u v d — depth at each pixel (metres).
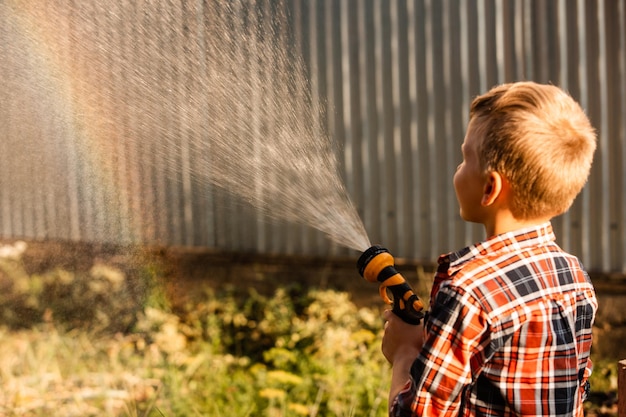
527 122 1.77
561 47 5.64
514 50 5.79
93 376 4.82
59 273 6.58
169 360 4.95
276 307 5.77
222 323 5.70
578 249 5.72
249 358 5.23
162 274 6.64
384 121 6.28
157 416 4.23
